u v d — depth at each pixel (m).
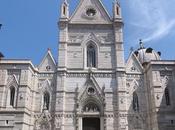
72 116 55.06
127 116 55.66
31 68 56.56
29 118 54.25
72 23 62.66
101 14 64.19
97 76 58.47
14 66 55.03
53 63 59.56
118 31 61.81
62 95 55.84
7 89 53.53
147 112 56.59
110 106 56.00
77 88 57.03
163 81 55.75
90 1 65.44
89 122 56.12
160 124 51.88
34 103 56.09
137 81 59.25
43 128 54.47
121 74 58.06
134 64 60.72
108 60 60.03
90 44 61.97
